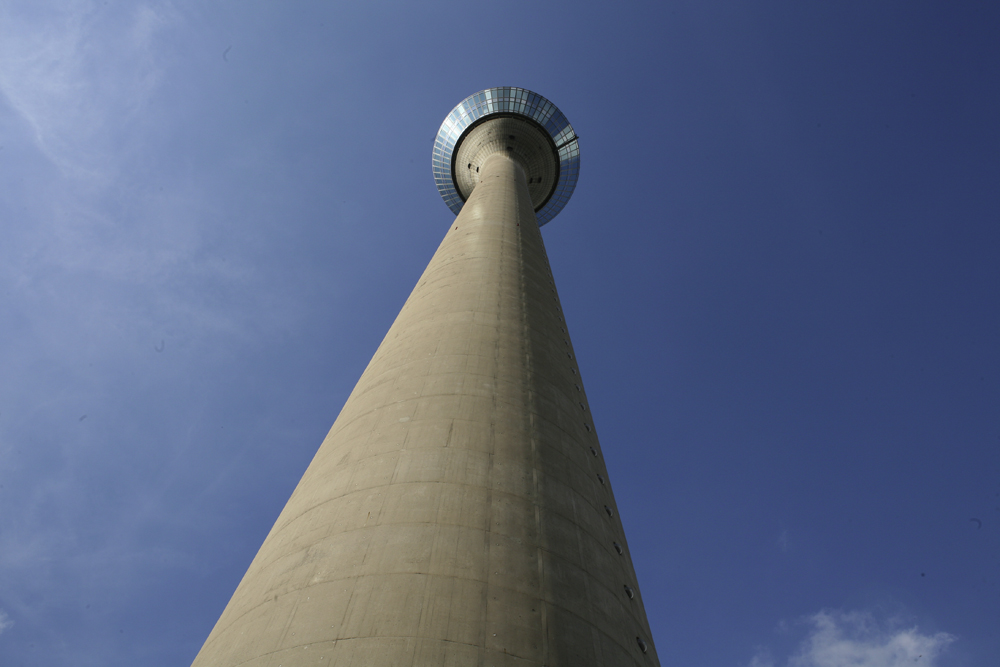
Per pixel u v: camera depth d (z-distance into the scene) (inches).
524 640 364.8
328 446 569.9
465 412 537.3
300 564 416.2
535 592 398.3
